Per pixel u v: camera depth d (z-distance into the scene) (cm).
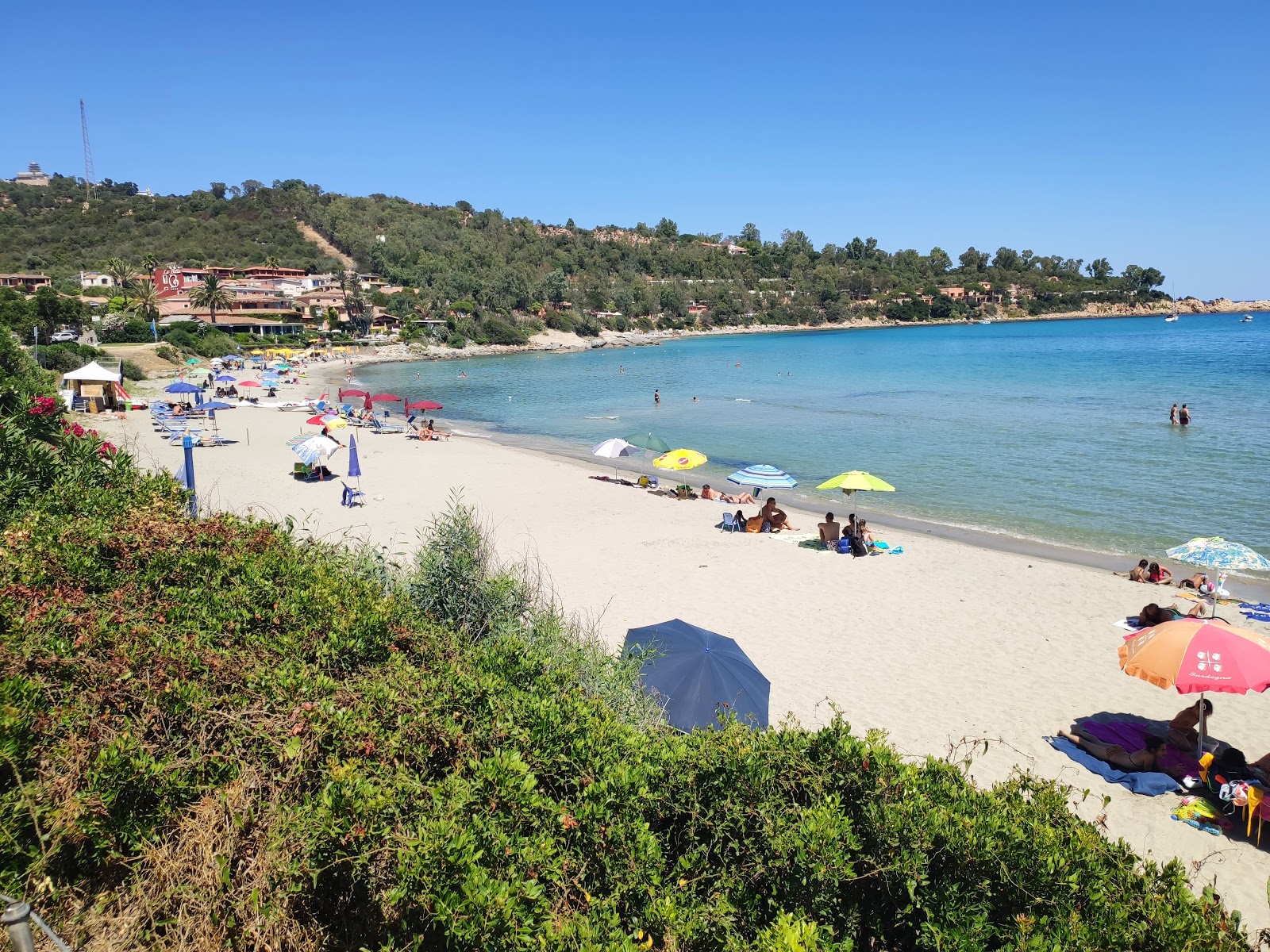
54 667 561
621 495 2883
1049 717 1257
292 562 870
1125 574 2002
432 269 16262
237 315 11100
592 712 661
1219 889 862
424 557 1029
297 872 457
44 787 476
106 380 4331
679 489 2864
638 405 6125
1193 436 4031
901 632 1612
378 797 473
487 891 430
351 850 460
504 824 504
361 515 2478
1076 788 1058
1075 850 511
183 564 785
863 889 539
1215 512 2603
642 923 479
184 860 478
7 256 14625
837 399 6222
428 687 629
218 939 455
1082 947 449
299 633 696
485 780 524
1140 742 1141
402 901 440
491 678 660
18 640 582
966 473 3338
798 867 511
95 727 529
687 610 1730
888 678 1399
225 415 4909
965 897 500
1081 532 2442
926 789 584
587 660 912
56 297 7594
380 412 5681
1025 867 497
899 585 1900
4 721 481
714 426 4891
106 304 10125
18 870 455
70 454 1237
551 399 6594
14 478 1075
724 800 563
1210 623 1078
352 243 17712
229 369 8175
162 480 1202
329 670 653
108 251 15762
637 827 530
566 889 477
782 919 454
